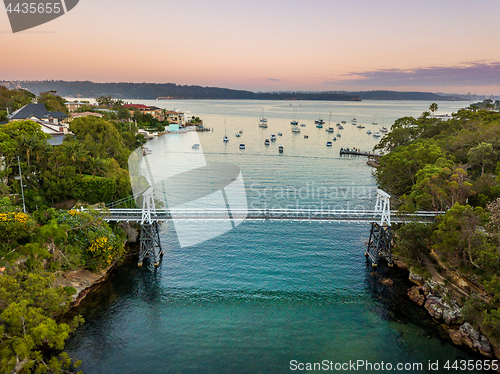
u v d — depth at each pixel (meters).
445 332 38.88
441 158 60.47
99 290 46.56
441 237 43.34
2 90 148.50
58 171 57.44
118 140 83.94
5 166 55.31
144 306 43.22
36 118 99.94
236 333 38.59
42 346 34.88
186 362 34.16
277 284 48.31
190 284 48.25
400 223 56.66
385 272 52.06
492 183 54.53
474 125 85.81
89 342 36.53
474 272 40.41
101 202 59.31
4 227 40.16
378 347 36.62
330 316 41.66
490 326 35.59
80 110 181.88
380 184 78.38
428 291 45.62
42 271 38.75
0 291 31.17
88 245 48.81
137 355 34.94
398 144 118.12
